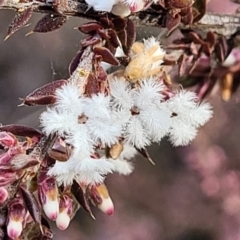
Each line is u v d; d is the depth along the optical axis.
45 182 0.10
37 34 0.26
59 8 0.11
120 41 0.11
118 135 0.11
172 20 0.12
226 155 0.27
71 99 0.10
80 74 0.11
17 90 0.27
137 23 0.12
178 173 0.29
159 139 0.11
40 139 0.10
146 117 0.11
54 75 0.24
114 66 0.12
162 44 0.13
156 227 0.30
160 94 0.11
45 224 0.11
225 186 0.28
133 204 0.30
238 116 0.26
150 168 0.29
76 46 0.25
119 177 0.29
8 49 0.27
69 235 0.29
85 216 0.30
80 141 0.10
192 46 0.13
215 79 0.14
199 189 0.28
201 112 0.12
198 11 0.13
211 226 0.29
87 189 0.11
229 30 0.13
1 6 0.11
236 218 0.28
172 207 0.29
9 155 0.10
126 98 0.11
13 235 0.10
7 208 0.10
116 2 0.11
